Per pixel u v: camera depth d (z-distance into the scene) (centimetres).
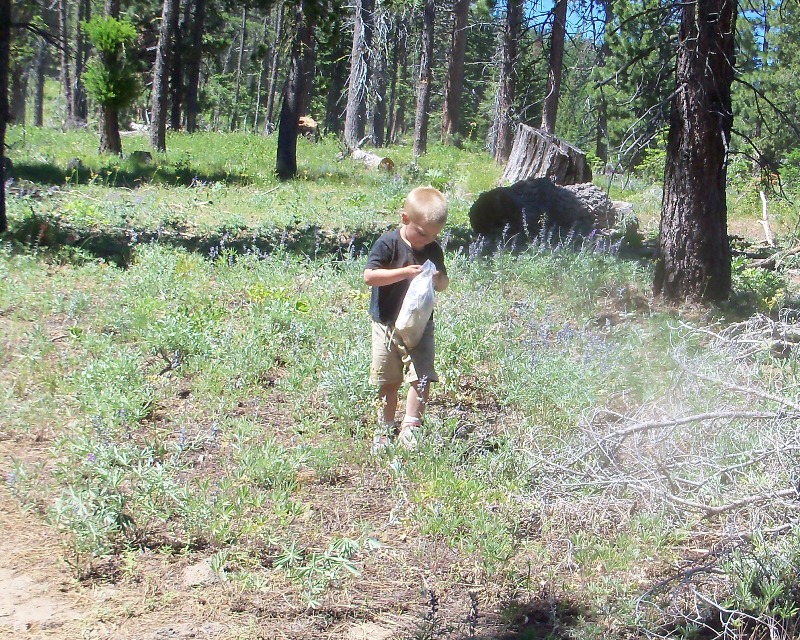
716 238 888
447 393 612
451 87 3997
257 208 1541
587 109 1019
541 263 983
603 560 401
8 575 378
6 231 1045
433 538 424
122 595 371
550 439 508
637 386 582
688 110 870
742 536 377
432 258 518
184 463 486
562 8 1727
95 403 532
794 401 425
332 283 899
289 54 2167
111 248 1034
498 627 359
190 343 649
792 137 2183
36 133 2988
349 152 2805
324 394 593
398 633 355
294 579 378
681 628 350
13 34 1273
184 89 4478
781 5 989
